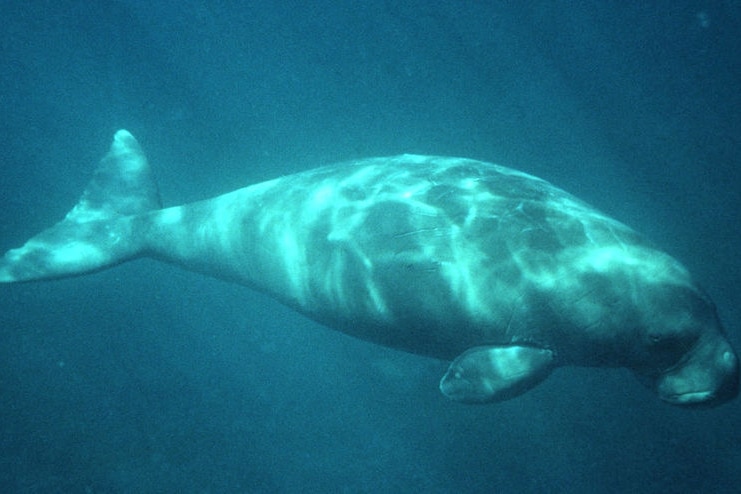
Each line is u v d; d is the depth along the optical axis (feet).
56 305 34.55
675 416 27.78
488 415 29.12
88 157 51.34
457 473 27.40
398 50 76.18
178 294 36.63
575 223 15.80
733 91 62.23
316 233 18.24
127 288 36.42
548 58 75.82
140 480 26.50
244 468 27.94
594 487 25.81
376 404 30.71
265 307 36.35
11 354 31.19
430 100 56.65
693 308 14.78
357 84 62.44
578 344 15.96
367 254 16.93
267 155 46.65
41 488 25.41
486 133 49.70
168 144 49.49
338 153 46.44
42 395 29.50
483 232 15.90
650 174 44.83
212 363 32.91
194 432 29.17
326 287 18.15
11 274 23.45
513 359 15.83
